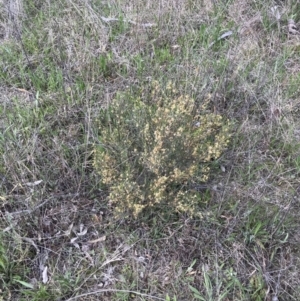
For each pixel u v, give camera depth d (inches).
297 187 88.9
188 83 100.1
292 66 111.8
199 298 74.7
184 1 120.2
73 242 81.0
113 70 107.7
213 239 81.0
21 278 76.3
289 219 83.1
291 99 103.0
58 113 96.3
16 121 93.7
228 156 91.7
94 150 84.3
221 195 85.7
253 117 99.1
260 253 80.0
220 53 111.3
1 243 77.0
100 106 100.0
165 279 77.5
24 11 116.6
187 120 85.3
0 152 87.7
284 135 95.9
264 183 86.4
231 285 76.5
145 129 80.8
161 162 79.0
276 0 126.2
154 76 105.0
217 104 100.6
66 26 113.3
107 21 115.4
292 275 78.2
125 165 84.0
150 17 117.0
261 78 104.2
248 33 117.1
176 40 114.1
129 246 80.3
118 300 74.9
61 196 85.4
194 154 82.7
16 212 80.7
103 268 78.4
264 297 75.5
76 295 75.1
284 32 119.3
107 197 82.0
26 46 109.8
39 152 88.4
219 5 121.6
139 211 77.5
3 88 102.2
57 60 106.3
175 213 83.7
